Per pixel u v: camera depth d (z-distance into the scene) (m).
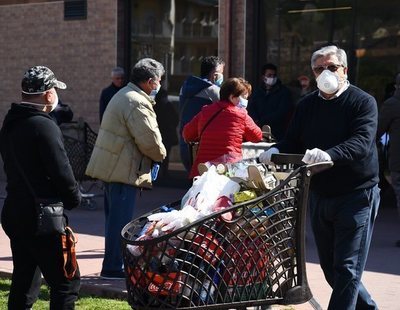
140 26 34.53
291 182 11.62
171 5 33.69
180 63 33.53
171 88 33.84
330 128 13.05
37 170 12.98
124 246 11.41
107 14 34.81
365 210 12.93
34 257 13.27
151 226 11.74
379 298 16.66
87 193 29.64
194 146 18.42
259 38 30.98
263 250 11.36
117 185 17.80
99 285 17.44
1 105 38.66
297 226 11.62
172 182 33.88
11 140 13.09
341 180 12.87
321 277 18.34
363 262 12.89
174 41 33.66
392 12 28.67
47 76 13.25
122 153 17.62
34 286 14.36
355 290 12.73
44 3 36.81
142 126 17.39
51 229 12.88
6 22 38.25
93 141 28.12
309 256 20.66
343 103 12.97
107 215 18.39
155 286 11.16
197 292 11.12
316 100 13.30
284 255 11.59
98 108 35.16
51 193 13.09
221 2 31.06
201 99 19.67
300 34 30.50
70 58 36.06
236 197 11.92
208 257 11.12
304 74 30.45
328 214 13.09
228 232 11.16
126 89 17.70
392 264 19.88
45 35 36.88
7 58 38.31
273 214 11.36
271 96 27.28
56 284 13.09
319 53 12.98
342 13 29.70
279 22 30.83
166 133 33.91
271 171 12.83
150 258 11.13
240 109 17.56
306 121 13.36
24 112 13.08
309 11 30.31
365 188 12.93
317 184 13.03
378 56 29.06
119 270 18.00
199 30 32.88
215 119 17.41
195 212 11.59
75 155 27.97
